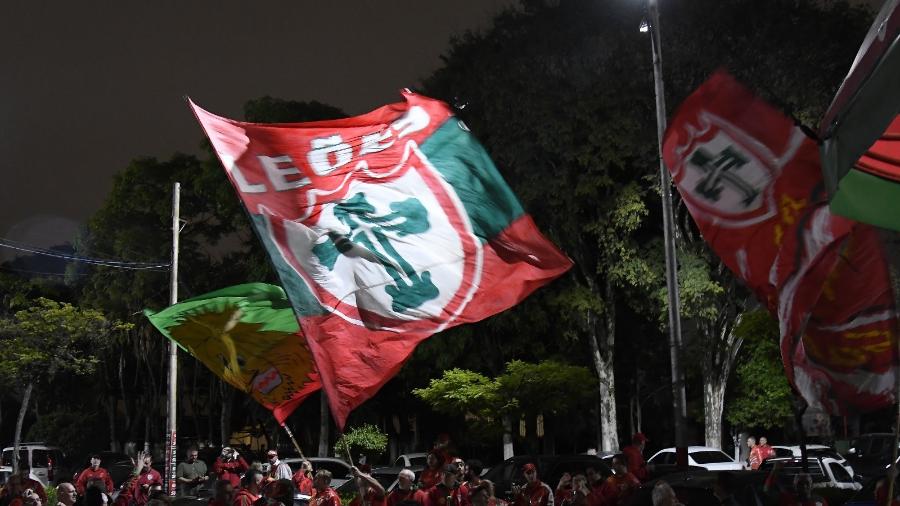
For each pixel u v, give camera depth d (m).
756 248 8.36
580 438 53.78
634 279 37.72
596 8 37.47
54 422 60.97
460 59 39.75
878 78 5.04
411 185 9.41
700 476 12.30
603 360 40.47
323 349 8.98
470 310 9.31
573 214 39.00
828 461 22.44
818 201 8.16
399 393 50.22
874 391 8.04
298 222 9.14
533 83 37.31
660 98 20.88
